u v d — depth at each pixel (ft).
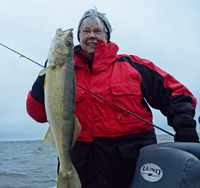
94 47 8.25
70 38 6.98
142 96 7.79
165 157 4.92
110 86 7.54
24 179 32.83
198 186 4.27
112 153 6.91
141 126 7.21
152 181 4.84
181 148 5.26
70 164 6.21
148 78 7.81
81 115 7.36
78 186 5.97
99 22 8.23
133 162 6.93
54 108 6.30
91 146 7.18
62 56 6.70
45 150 106.83
